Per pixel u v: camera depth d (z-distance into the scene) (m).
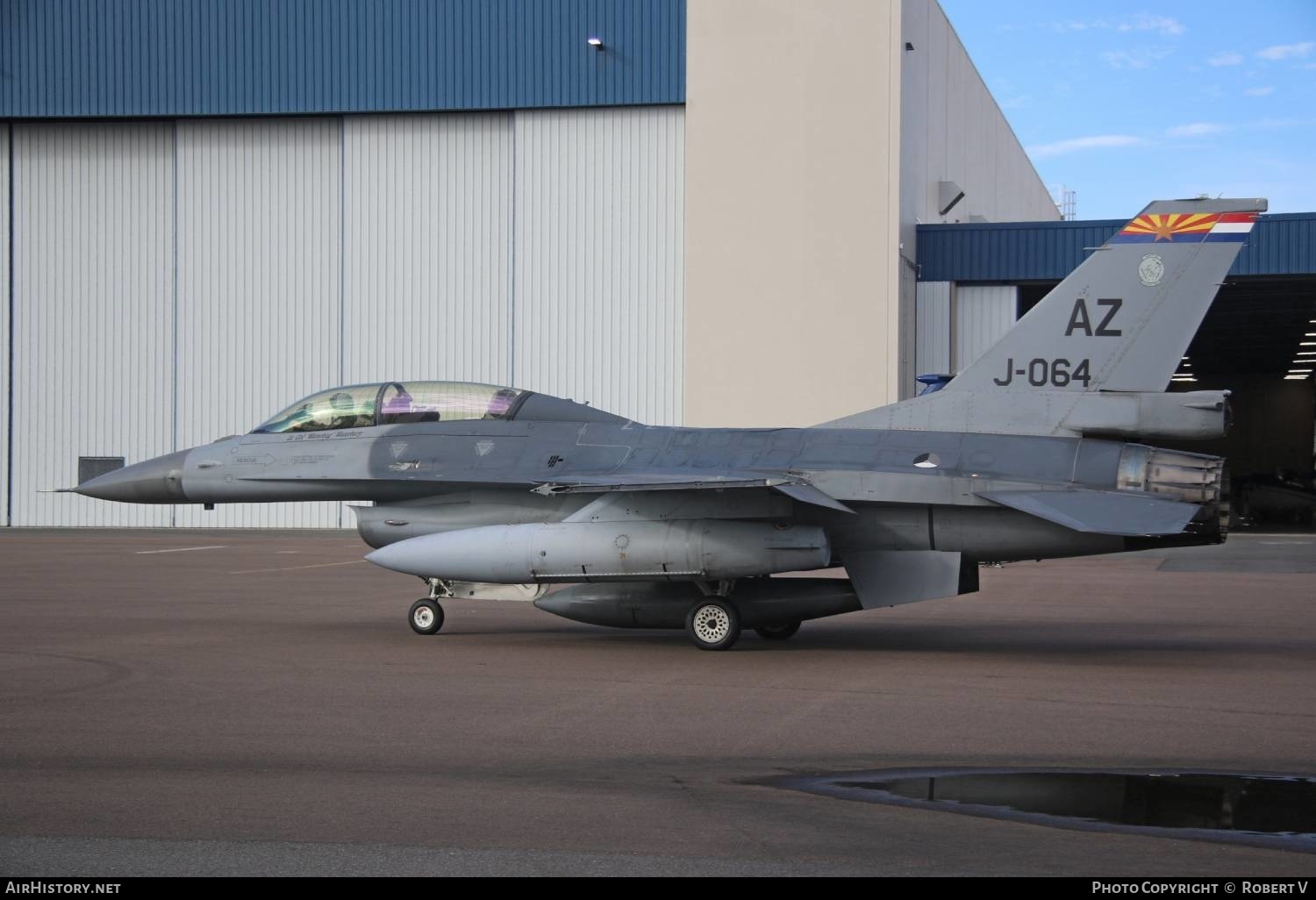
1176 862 8.87
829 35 50.44
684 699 15.23
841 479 19.42
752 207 51.34
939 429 20.11
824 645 20.45
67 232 57.16
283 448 23.47
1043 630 22.36
